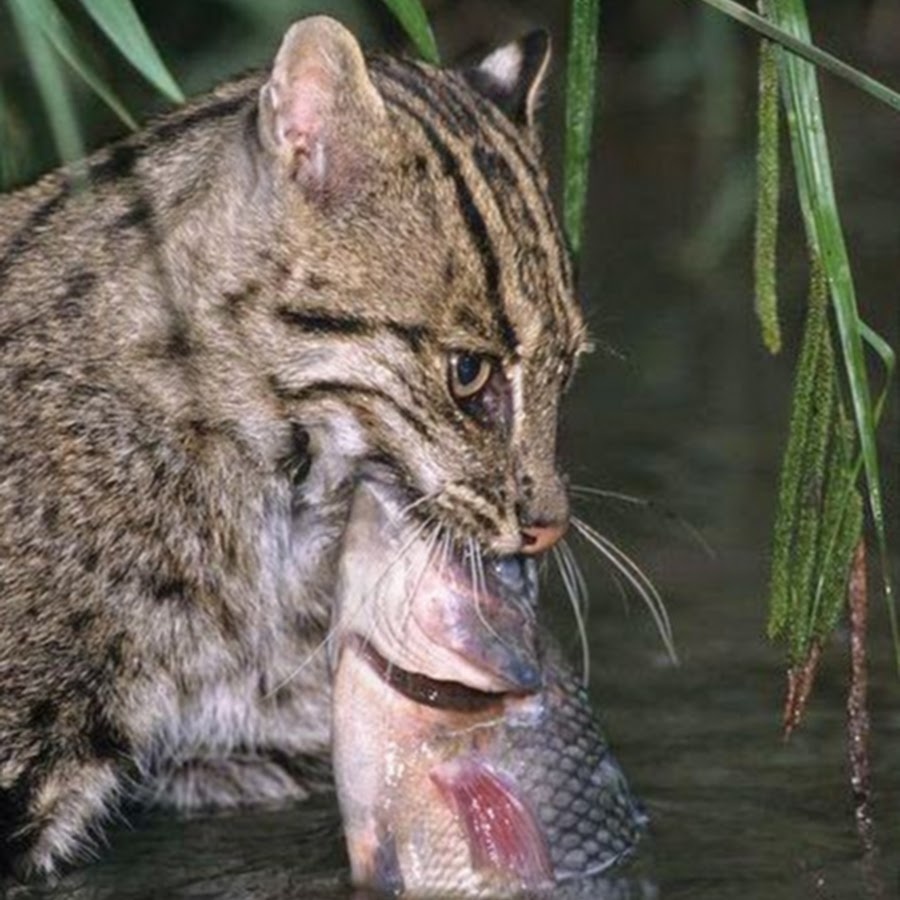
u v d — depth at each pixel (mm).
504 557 12852
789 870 12734
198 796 14180
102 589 13250
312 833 13742
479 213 12828
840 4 25578
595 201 23406
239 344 13133
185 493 13336
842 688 15109
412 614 12242
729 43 23938
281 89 12945
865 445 12180
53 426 13297
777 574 12289
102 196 13625
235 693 13828
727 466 18281
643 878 12578
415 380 12852
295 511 13555
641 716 14734
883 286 21469
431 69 13664
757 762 14133
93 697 13289
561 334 12922
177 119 13781
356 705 12242
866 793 13133
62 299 13453
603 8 25484
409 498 12922
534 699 12414
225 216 13180
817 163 12336
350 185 12984
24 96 20031
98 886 13086
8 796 13180
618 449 18562
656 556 16922
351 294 12922
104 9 12273
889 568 16156
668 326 20891
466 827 12219
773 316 12250
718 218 22406
